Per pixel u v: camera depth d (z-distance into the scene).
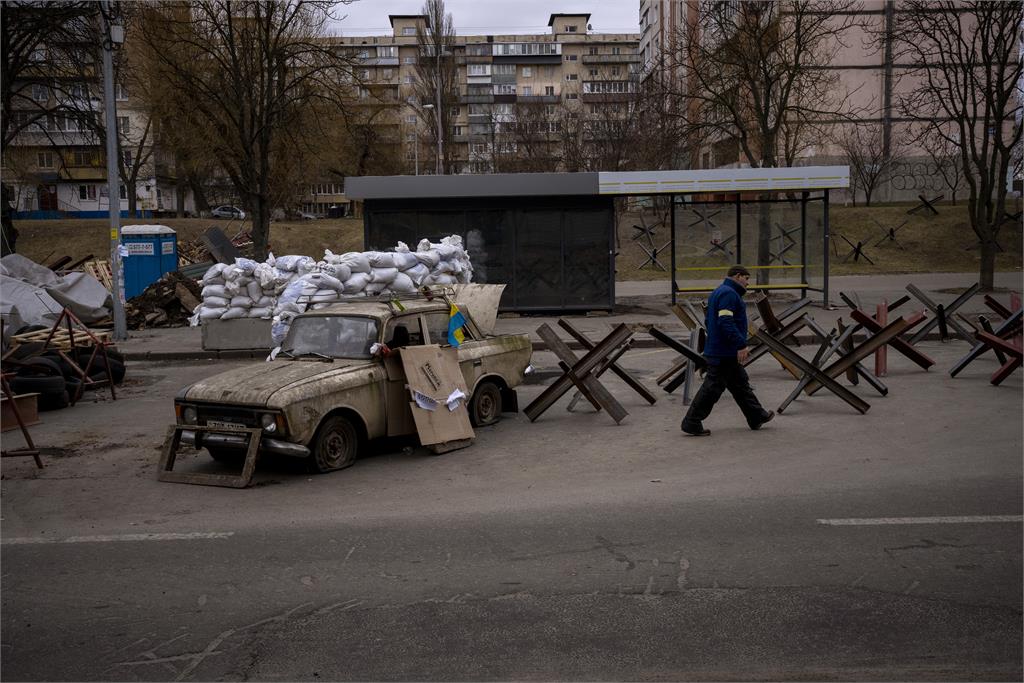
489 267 21.98
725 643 4.54
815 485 7.47
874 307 22.23
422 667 4.34
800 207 24.77
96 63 29.84
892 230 37.12
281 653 4.52
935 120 29.58
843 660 4.33
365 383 8.77
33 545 6.36
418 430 8.93
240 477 7.99
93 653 4.57
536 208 21.92
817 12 27.06
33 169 55.00
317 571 5.69
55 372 12.37
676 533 6.29
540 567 5.67
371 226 21.80
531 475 8.13
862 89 41.81
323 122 32.62
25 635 4.81
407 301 10.05
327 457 8.48
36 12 26.61
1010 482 7.39
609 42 120.56
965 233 37.16
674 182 21.64
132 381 14.93
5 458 9.34
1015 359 11.82
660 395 12.29
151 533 6.60
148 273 25.45
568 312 22.31
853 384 12.16
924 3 29.20
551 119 55.94
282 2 28.05
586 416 10.92
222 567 5.81
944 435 9.20
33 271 22.67
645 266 37.12
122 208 72.19
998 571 5.45
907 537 6.09
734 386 9.59
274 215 60.97
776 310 22.20
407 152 76.00
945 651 4.41
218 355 17.55
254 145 30.36
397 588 5.37
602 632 4.69
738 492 7.32
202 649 4.59
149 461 9.16
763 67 27.31
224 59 27.86
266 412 8.02
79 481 8.34
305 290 15.36
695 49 30.80
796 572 5.48
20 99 36.91
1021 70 24.06
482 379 10.30
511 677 4.22
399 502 7.34
